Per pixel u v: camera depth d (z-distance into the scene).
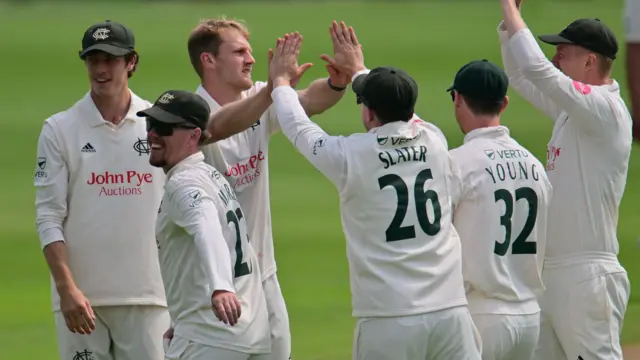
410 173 19.03
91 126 21.91
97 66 21.55
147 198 22.19
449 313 18.86
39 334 34.78
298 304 38.06
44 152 21.88
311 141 19.25
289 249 48.12
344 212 19.28
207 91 21.92
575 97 21.25
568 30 22.53
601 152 21.77
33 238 51.66
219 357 19.00
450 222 19.45
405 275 18.78
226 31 21.67
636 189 59.25
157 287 22.34
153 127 19.30
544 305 22.25
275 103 19.94
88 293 22.08
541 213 20.38
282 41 20.39
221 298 17.89
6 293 41.22
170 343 19.52
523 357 20.47
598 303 21.77
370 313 18.86
